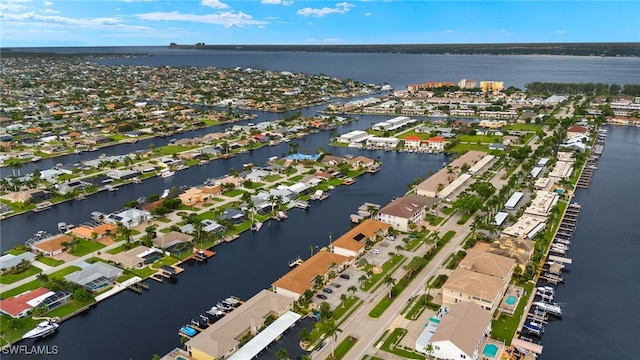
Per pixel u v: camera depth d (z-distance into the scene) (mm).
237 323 144750
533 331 147000
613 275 183875
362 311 156875
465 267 169875
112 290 174625
